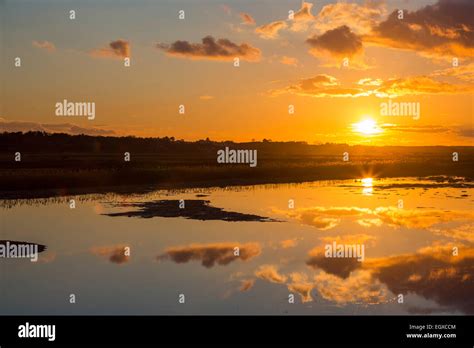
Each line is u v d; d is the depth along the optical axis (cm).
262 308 1212
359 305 1231
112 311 1204
